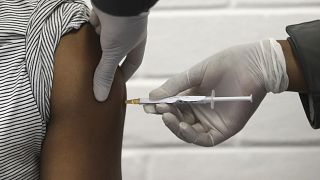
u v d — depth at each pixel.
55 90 0.74
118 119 0.78
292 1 1.16
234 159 1.20
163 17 1.16
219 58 0.92
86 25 0.76
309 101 0.90
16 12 0.75
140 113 1.19
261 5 1.16
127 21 0.67
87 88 0.74
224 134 0.93
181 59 1.17
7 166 0.74
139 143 1.20
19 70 0.73
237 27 1.16
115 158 0.78
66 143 0.75
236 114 0.92
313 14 1.16
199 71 0.92
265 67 0.90
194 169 1.21
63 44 0.74
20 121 0.73
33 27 0.74
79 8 0.76
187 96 0.87
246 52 0.91
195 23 1.16
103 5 0.66
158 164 1.21
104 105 0.76
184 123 0.88
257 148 1.20
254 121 1.19
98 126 0.75
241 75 0.91
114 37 0.69
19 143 0.73
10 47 0.73
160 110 0.86
